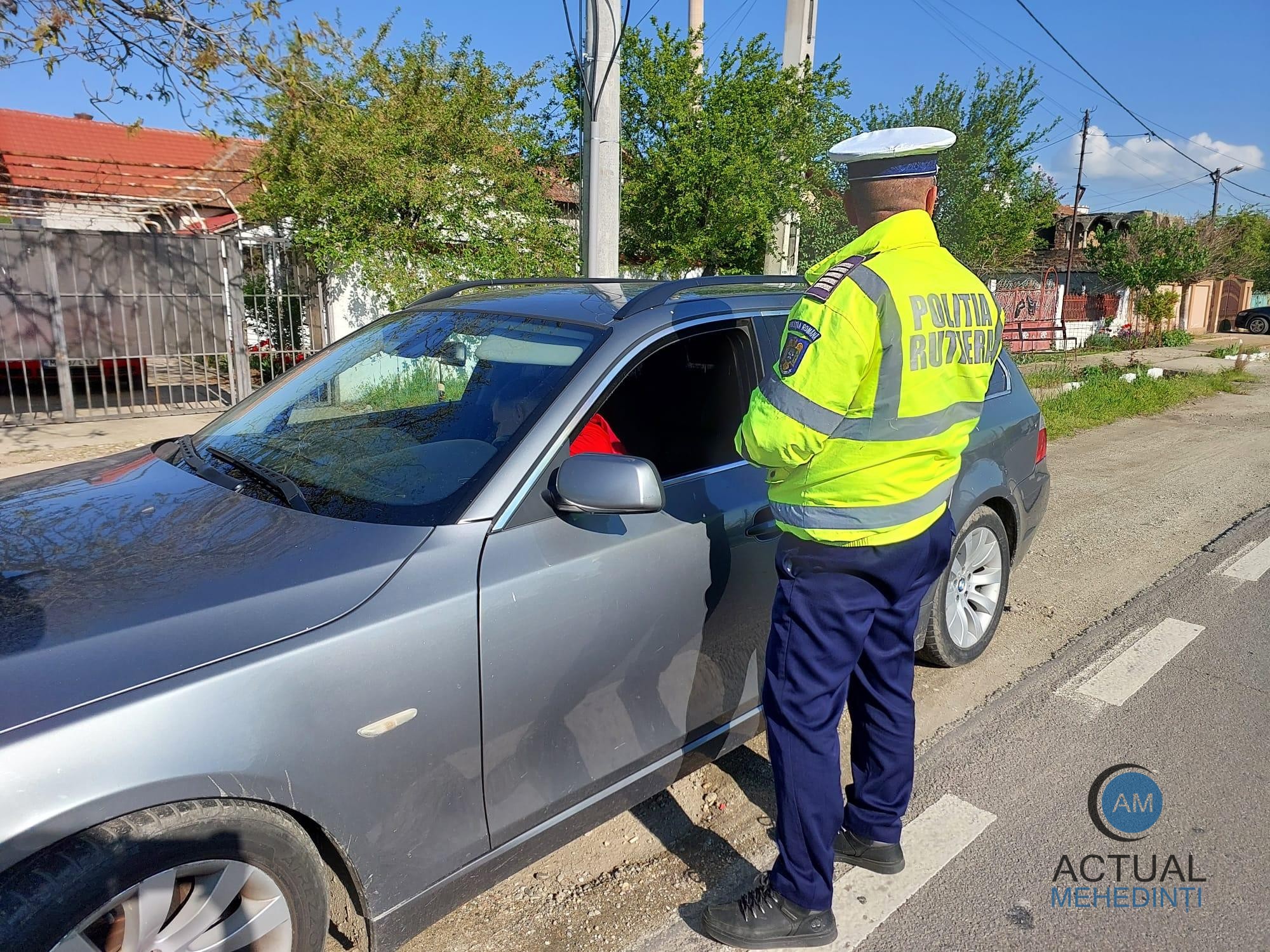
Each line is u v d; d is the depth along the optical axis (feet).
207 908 5.36
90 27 16.60
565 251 33.73
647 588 7.45
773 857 8.63
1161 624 14.37
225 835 5.35
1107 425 34.94
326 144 29.60
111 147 54.85
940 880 8.35
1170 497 22.77
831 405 6.22
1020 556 13.37
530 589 6.68
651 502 6.64
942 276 6.64
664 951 7.41
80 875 4.81
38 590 5.95
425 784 6.22
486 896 8.05
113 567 6.26
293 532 6.70
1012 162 59.36
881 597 6.92
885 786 8.03
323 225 31.78
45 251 28.78
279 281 33.81
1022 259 81.61
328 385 9.34
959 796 9.68
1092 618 14.70
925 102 58.70
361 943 6.68
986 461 11.84
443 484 7.09
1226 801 9.61
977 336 6.86
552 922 7.73
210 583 6.01
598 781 7.38
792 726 6.98
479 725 6.45
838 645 6.86
